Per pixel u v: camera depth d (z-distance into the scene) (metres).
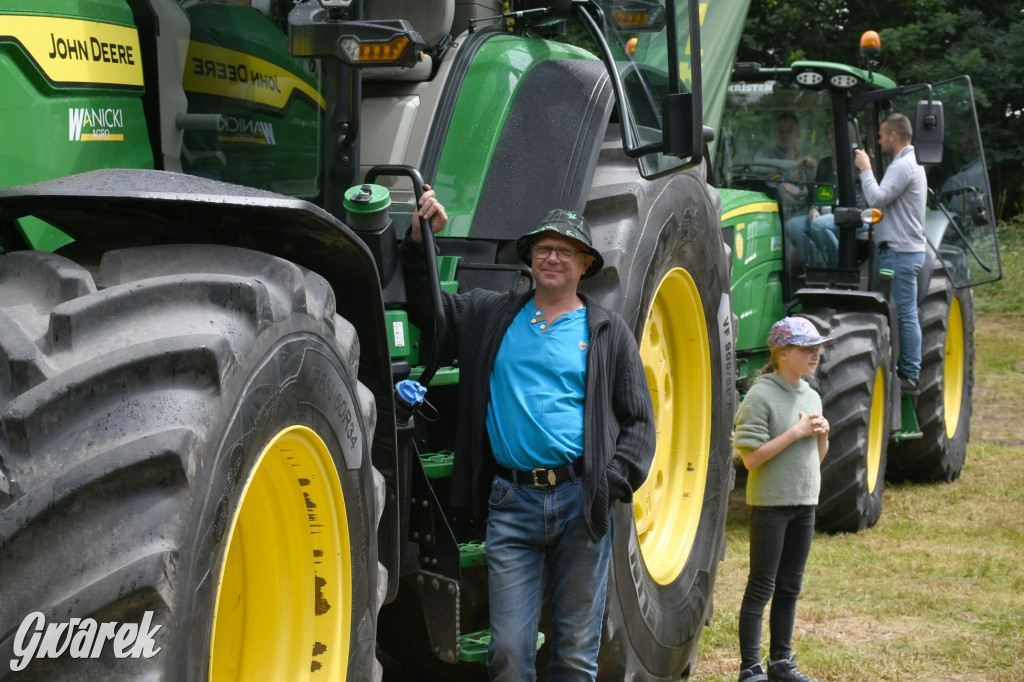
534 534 3.14
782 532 4.12
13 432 1.74
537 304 3.25
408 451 3.04
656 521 4.44
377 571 2.65
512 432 3.14
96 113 2.64
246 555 2.44
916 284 7.94
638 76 3.71
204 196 2.07
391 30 2.82
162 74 2.91
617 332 3.22
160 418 1.84
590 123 3.82
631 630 3.88
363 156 3.71
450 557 3.12
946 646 4.77
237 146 3.18
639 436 3.19
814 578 5.88
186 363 1.91
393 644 3.72
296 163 3.35
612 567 3.74
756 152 8.23
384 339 2.71
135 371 1.86
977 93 19.83
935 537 6.92
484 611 3.50
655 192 4.02
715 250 4.60
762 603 4.16
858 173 8.14
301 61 3.34
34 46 2.45
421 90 3.77
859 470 6.88
